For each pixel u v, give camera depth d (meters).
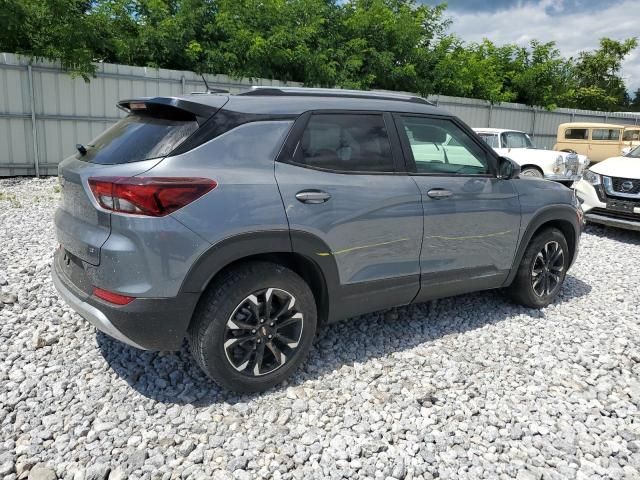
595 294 5.28
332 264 3.29
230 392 3.19
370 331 4.12
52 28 11.22
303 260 3.26
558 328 4.36
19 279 4.78
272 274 3.07
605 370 3.68
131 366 3.44
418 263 3.75
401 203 3.56
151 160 2.83
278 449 2.71
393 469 2.59
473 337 4.11
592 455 2.77
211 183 2.85
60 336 3.79
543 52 20.97
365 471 2.57
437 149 3.89
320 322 3.53
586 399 3.29
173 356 3.57
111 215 2.77
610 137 17.09
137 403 3.06
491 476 2.57
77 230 3.00
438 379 3.45
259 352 3.10
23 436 2.73
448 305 4.74
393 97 3.85
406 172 3.67
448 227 3.85
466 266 4.06
